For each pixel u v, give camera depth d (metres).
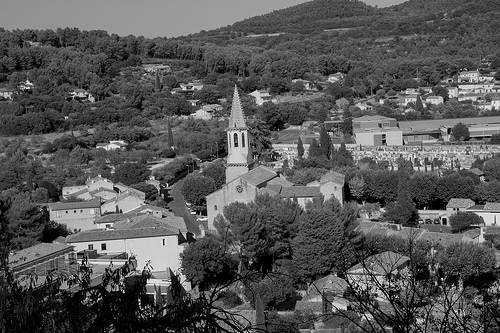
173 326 35.25
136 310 37.56
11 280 41.34
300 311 108.81
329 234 129.12
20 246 162.38
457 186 198.50
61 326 38.00
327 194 183.38
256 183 176.75
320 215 131.12
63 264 120.75
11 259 118.56
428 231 163.25
